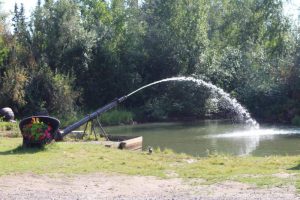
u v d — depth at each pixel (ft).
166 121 139.03
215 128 111.96
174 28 156.15
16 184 35.12
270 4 178.50
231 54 157.28
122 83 150.41
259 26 181.98
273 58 152.35
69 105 125.59
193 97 148.77
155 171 41.22
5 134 72.02
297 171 38.42
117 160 47.29
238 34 187.21
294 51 135.23
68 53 142.10
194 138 88.74
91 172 40.37
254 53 157.07
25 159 45.34
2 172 39.17
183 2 156.87
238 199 28.99
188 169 42.27
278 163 44.06
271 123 125.29
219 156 55.93
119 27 175.73
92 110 142.51
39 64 130.72
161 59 152.87
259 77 140.77
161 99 148.66
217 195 30.55
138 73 154.92
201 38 155.74
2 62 121.70
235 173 38.75
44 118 53.16
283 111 130.21
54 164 43.42
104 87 150.00
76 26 143.64
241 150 70.08
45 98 124.47
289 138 85.66
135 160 47.88
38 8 142.31
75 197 30.86
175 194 31.53
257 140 83.30
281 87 133.08
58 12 142.10
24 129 52.01
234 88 151.84
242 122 130.00
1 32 121.49
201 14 157.17
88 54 144.46
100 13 185.47
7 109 95.86
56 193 32.24
